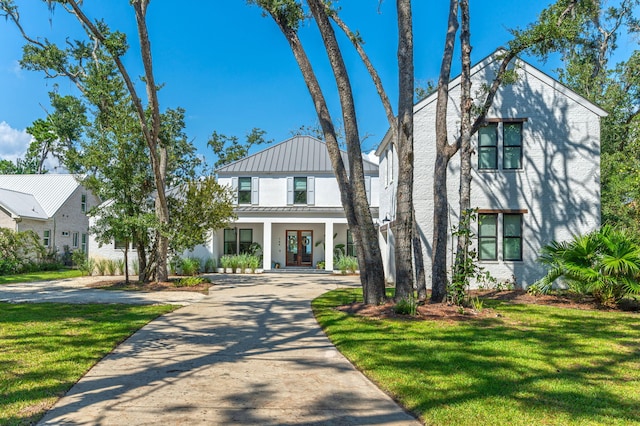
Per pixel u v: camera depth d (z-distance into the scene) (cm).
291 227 2819
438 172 1184
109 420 440
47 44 1970
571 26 1130
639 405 472
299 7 1252
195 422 438
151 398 507
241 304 1286
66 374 584
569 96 1659
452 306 1134
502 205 1647
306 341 819
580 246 1248
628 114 2338
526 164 1653
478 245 1648
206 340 823
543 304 1282
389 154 2003
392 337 814
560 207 1642
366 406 489
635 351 715
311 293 1561
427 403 480
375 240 1170
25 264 2639
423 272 1230
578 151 1647
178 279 1964
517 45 1147
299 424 437
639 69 2305
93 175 1756
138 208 1762
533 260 1631
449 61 1205
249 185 2722
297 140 2947
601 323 973
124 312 1112
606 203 2192
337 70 1159
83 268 2373
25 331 864
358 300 1298
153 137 1680
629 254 1162
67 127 2530
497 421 428
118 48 1462
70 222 3362
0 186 3456
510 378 567
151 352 731
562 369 611
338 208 2638
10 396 496
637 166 1844
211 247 2609
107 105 1742
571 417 437
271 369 635
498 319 1011
